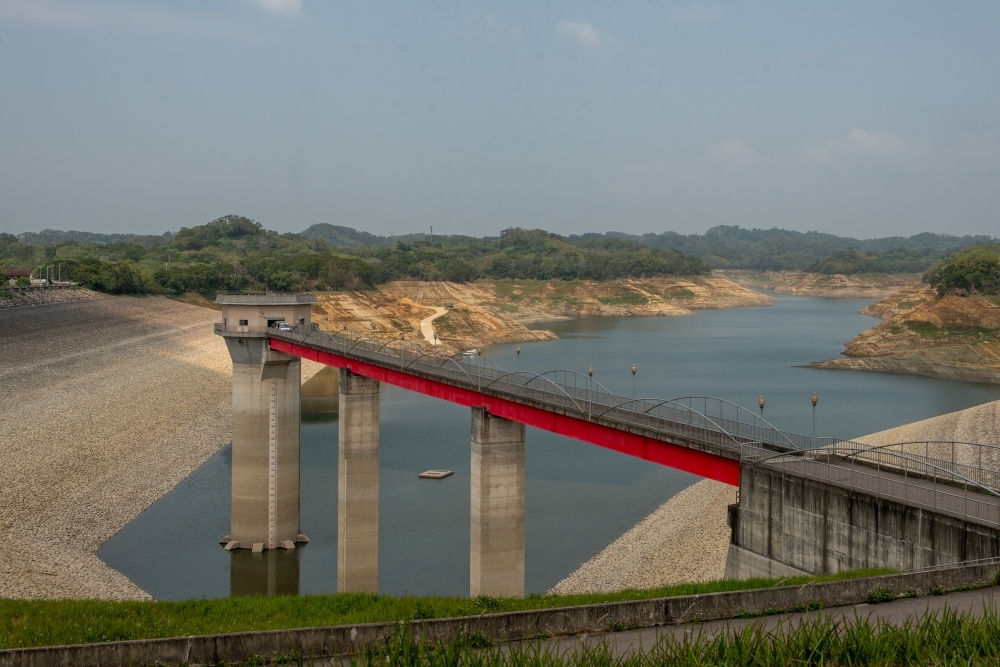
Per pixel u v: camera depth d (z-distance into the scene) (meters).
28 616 35.19
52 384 117.62
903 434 95.88
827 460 39.47
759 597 27.09
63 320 166.75
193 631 33.22
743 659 21.64
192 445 101.19
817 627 22.86
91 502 77.56
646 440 42.06
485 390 50.25
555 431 46.97
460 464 97.00
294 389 73.81
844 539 32.53
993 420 96.75
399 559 67.50
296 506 74.31
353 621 33.50
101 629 33.19
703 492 81.62
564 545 70.00
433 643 25.11
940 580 27.80
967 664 20.78
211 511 79.81
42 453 87.06
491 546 50.88
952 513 29.20
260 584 63.84
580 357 196.88
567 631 26.09
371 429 63.44
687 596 26.77
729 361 189.62
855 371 177.88
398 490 86.69
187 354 155.25
